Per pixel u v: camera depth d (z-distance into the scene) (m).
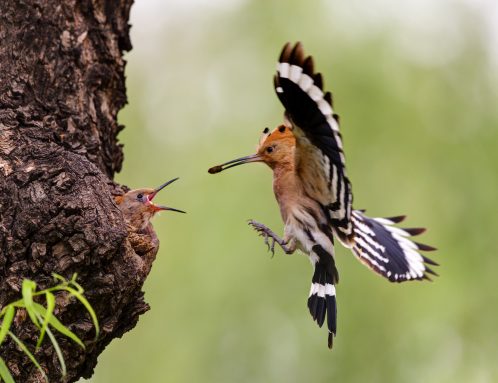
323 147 7.29
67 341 6.76
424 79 13.65
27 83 7.91
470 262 13.04
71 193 6.79
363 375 12.51
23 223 6.66
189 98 14.20
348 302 12.61
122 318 7.16
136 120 14.10
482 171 13.35
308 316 12.53
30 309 5.11
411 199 13.15
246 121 13.66
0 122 7.44
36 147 7.16
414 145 13.32
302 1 13.87
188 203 13.19
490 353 12.85
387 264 8.94
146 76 14.49
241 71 14.10
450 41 13.93
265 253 12.66
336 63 13.42
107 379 12.55
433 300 12.83
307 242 8.23
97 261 6.68
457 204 13.23
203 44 14.50
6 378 5.55
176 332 12.53
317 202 8.20
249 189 12.99
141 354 12.56
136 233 7.63
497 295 12.94
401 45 13.74
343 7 13.84
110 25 8.54
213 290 12.55
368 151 13.23
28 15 8.02
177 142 13.87
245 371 12.38
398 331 12.66
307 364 12.47
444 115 13.59
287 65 6.70
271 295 12.54
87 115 8.19
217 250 12.69
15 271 6.62
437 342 12.84
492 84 13.82
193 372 12.37
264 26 14.10
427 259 8.99
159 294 12.70
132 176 13.73
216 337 12.48
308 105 6.82
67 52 8.16
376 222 9.32
